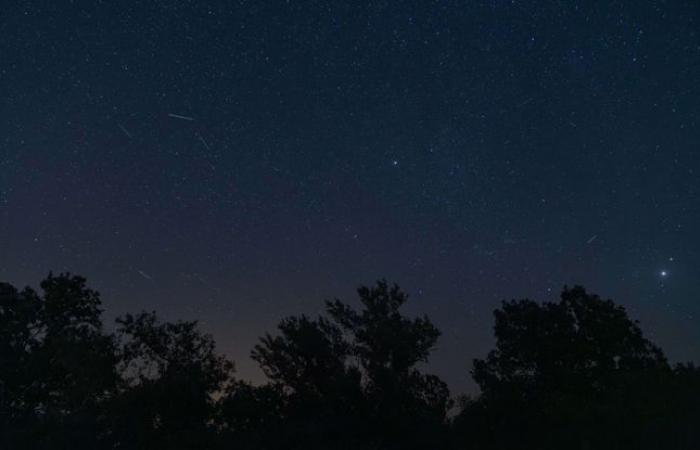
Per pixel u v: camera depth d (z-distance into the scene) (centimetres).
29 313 3578
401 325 3328
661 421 2616
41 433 2881
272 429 2984
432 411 3109
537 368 3241
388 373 3066
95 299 3778
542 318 3250
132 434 2764
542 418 3058
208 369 2988
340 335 3388
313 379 3259
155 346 2950
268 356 3297
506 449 2977
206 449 2741
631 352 3150
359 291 3456
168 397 2786
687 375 3008
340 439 2952
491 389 3250
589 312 3209
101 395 2944
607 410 2728
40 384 3425
